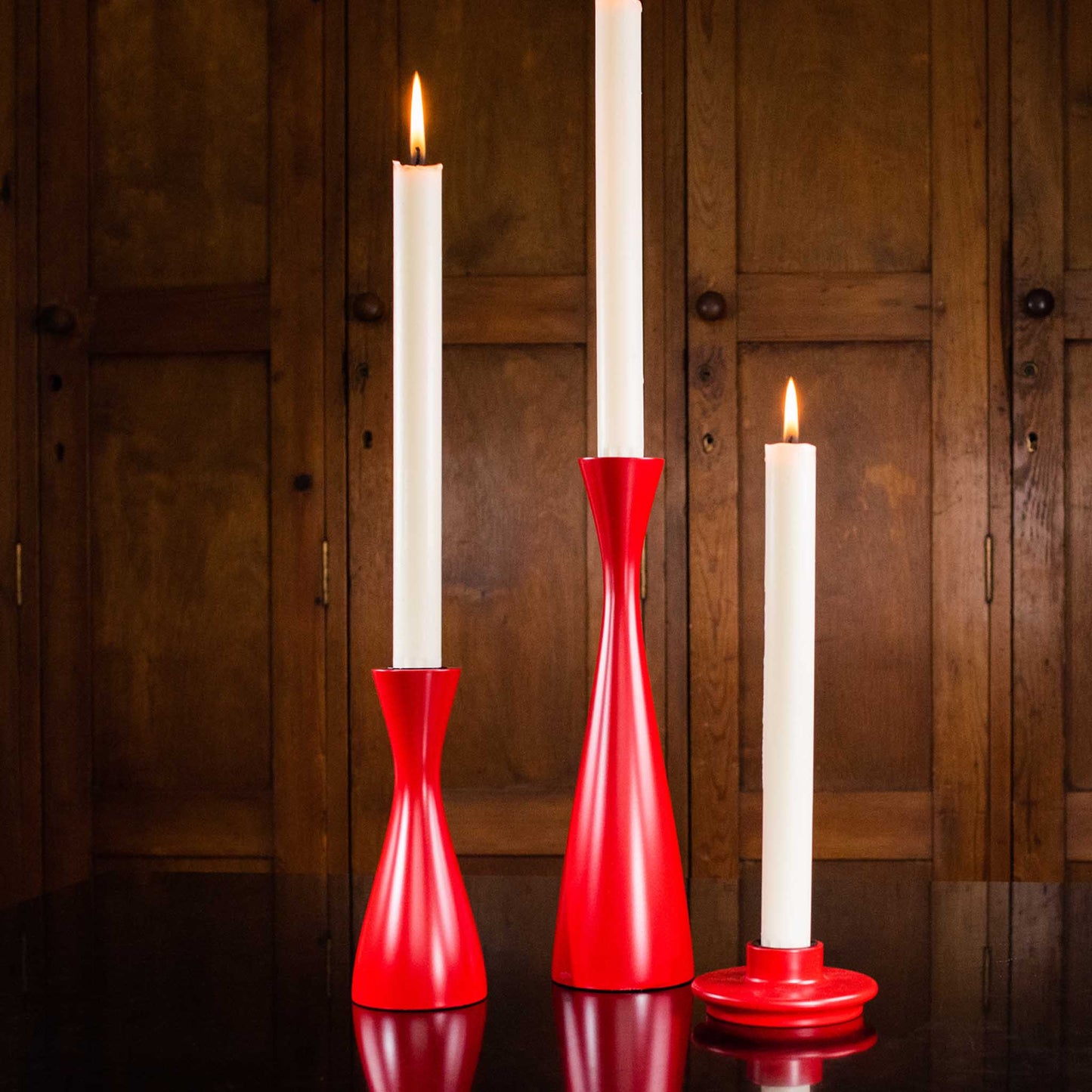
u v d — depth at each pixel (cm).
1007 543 149
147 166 157
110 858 155
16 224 158
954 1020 49
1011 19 150
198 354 156
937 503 149
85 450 157
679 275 151
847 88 151
